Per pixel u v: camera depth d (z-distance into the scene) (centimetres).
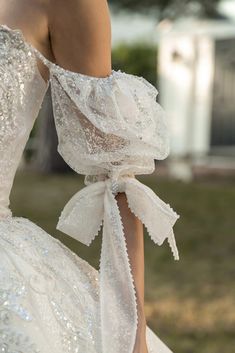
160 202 197
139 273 193
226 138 1590
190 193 1153
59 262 193
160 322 561
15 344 169
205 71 1589
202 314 580
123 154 193
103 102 191
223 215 976
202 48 1583
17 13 189
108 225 195
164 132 199
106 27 193
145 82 202
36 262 186
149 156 195
